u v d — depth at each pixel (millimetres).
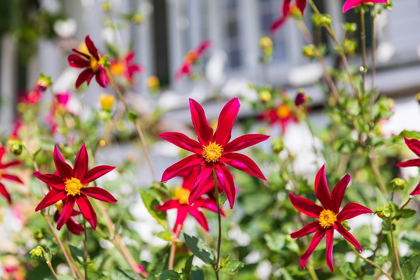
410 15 2066
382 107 1023
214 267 846
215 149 820
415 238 942
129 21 1673
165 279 855
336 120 1146
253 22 2494
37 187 971
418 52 2039
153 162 2166
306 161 1418
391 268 926
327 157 1174
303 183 1045
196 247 858
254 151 1308
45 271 1047
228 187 814
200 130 829
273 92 1352
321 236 825
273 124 1373
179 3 2656
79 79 919
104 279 922
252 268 1080
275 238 969
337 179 1072
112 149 1737
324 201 827
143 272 956
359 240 1000
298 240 1021
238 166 817
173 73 2611
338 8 2135
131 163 1560
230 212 1315
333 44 2160
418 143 812
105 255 1004
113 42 1638
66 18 2785
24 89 3021
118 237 977
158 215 936
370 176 1111
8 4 2654
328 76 1152
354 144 1038
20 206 1430
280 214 1231
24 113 1594
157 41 2670
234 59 2541
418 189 815
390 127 2025
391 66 2064
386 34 2088
